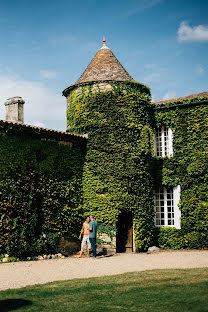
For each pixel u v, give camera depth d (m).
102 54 21.23
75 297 8.97
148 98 20.44
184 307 7.76
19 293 9.43
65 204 18.09
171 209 20.80
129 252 18.95
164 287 9.54
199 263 14.05
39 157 17.17
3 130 15.78
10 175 15.83
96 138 19.25
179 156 20.69
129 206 18.80
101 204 18.73
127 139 19.14
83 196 19.06
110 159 18.97
